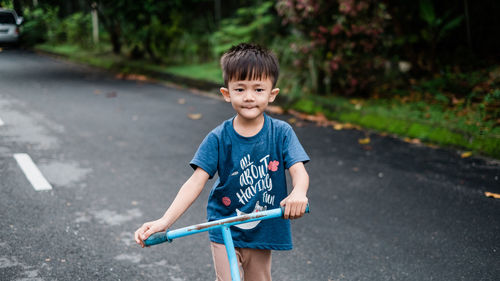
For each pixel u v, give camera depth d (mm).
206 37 14562
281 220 2395
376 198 4734
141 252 3641
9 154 6004
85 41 19234
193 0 14266
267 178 2346
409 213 4387
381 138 6879
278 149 2342
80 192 4789
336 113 8055
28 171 5367
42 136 6898
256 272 2477
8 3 17812
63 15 20609
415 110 7527
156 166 5645
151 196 4738
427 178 5270
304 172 2264
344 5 7969
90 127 7477
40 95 10203
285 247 2418
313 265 3494
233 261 2068
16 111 8508
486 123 6586
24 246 3674
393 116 7320
